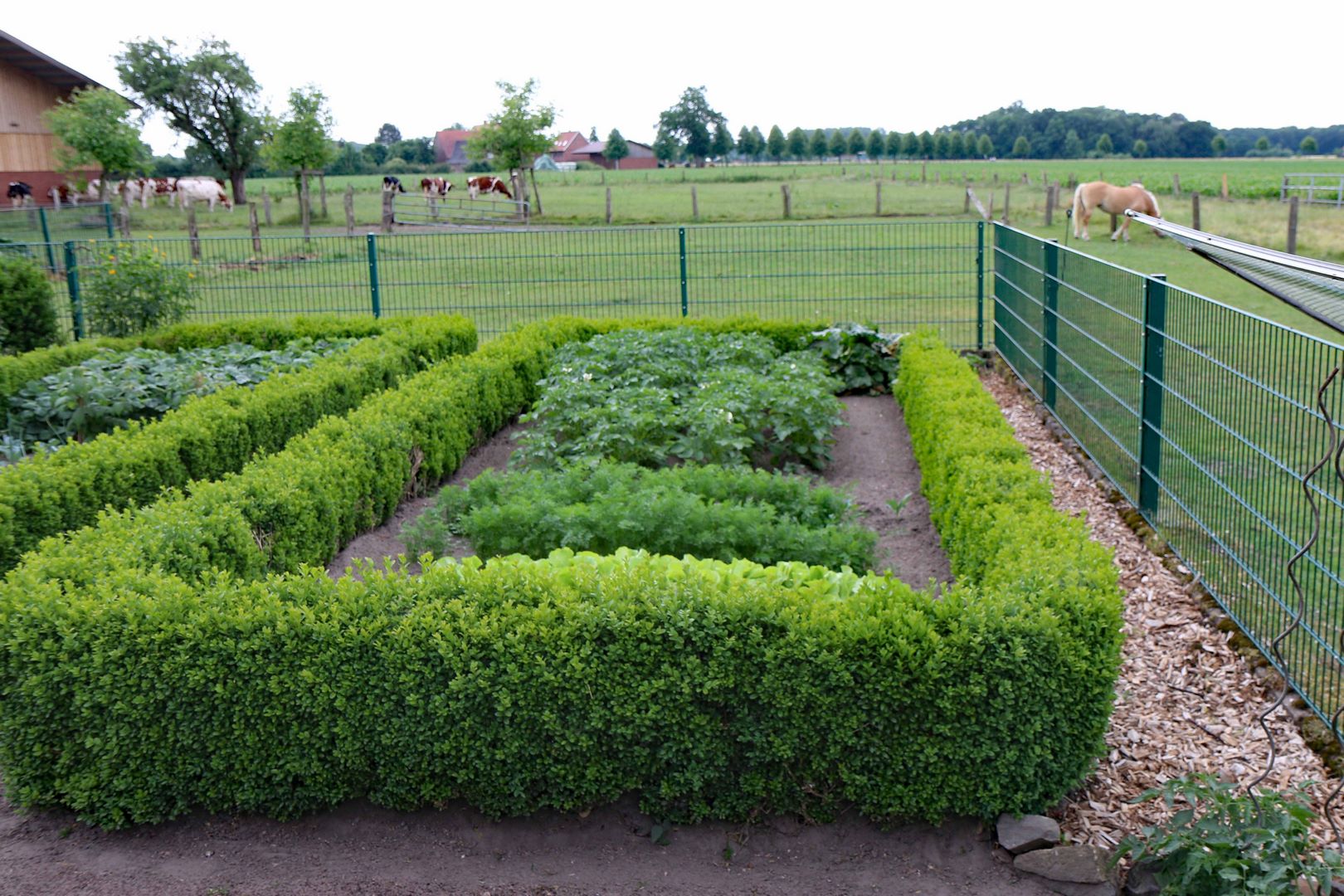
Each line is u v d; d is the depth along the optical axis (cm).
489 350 1089
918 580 675
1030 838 412
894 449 985
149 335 1309
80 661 430
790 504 709
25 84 3194
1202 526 620
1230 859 369
